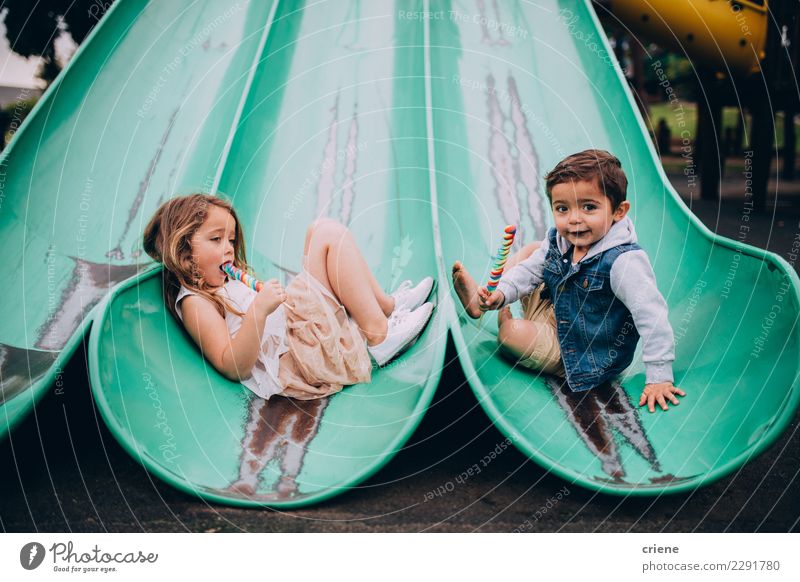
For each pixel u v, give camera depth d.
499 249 2.03
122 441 1.65
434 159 2.37
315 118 2.47
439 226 2.25
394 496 1.75
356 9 2.73
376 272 2.18
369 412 1.86
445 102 2.53
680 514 1.69
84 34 3.49
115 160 2.26
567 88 2.55
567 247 2.00
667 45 3.73
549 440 1.76
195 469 1.70
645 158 2.36
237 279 2.03
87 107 2.33
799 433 1.99
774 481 1.80
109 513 1.68
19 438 1.95
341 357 1.96
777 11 4.06
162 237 2.02
